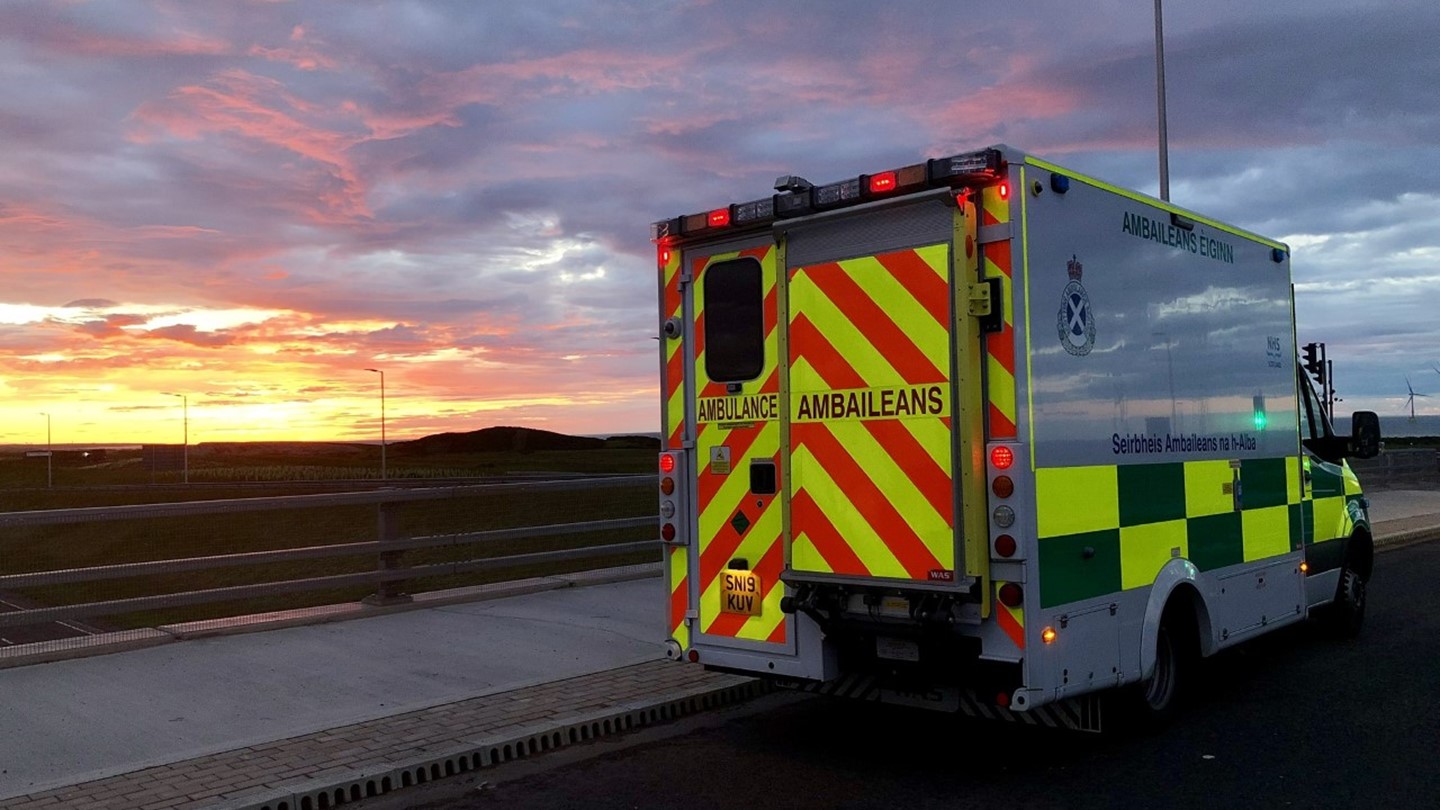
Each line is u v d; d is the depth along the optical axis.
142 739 5.66
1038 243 5.07
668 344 6.29
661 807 5.04
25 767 5.20
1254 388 7.24
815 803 5.08
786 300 5.61
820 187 5.39
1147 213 6.03
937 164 5.00
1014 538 4.87
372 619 8.79
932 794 5.21
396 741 5.70
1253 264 7.35
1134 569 5.67
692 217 6.02
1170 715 6.22
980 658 4.99
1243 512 6.95
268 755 5.45
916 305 5.12
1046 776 5.48
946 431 5.00
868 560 5.26
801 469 5.52
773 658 5.80
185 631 7.83
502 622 8.77
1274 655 8.45
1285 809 4.93
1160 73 15.55
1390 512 21.00
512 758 5.80
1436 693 7.18
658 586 10.77
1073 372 5.26
